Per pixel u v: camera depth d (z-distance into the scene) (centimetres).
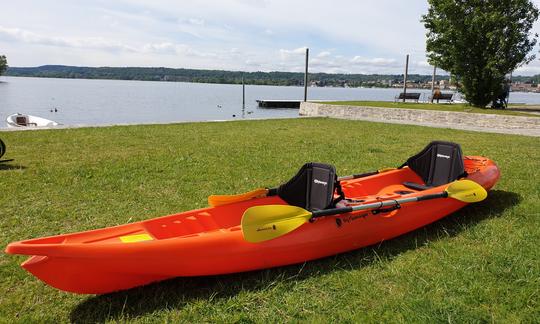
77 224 600
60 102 5966
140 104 5881
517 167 1002
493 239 550
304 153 1173
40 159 1024
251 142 1373
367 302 402
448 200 620
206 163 1014
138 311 386
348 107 2725
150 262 384
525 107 3117
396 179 726
